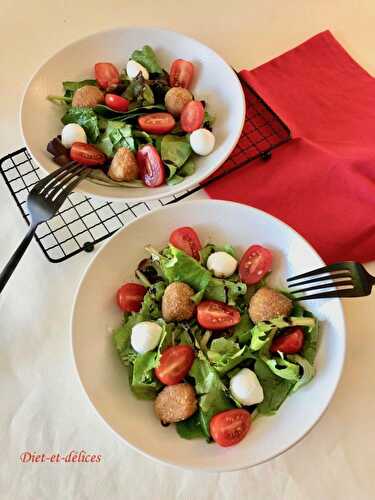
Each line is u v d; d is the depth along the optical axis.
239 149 1.11
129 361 0.84
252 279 0.90
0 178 1.08
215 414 0.79
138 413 0.81
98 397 0.79
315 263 0.87
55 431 0.85
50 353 0.91
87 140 1.08
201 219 0.93
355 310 0.93
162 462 0.73
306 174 1.06
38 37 1.30
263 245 0.93
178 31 1.30
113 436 0.84
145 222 0.91
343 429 0.84
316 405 0.77
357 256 0.99
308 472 0.81
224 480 0.81
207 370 0.81
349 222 1.01
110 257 0.90
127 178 1.01
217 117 1.10
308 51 1.23
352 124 1.14
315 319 0.84
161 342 0.82
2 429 0.85
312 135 1.12
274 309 0.84
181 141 1.05
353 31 1.29
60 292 0.96
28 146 1.01
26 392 0.88
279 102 1.16
